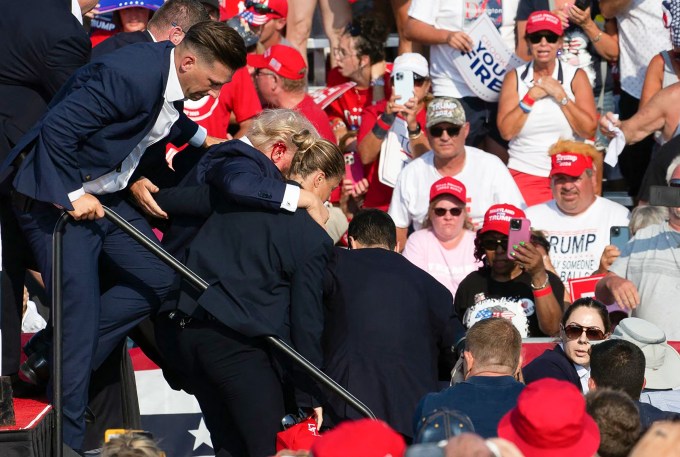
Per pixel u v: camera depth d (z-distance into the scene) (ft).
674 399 67.72
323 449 33.71
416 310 66.08
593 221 92.84
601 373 60.80
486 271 83.61
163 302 66.85
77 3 68.54
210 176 65.31
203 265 64.13
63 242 63.36
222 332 64.13
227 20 102.99
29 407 64.18
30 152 62.08
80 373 64.03
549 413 41.50
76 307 63.67
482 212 96.73
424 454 34.04
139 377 81.51
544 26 100.48
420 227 97.76
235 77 96.78
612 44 106.83
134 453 45.85
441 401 56.44
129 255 66.44
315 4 111.86
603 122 99.50
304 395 63.98
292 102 100.58
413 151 101.24
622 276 83.82
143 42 64.80
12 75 65.51
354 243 69.67
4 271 67.67
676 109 99.76
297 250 63.52
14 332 68.03
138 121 62.08
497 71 103.86
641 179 106.52
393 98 100.58
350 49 106.83
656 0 104.42
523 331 80.48
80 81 62.44
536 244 83.66
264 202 63.46
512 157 103.24
